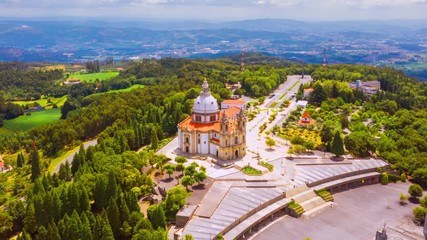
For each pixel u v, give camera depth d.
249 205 181.25
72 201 165.00
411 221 177.50
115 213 156.88
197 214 172.75
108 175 178.38
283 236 166.62
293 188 199.25
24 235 144.00
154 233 145.62
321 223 177.38
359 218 181.12
